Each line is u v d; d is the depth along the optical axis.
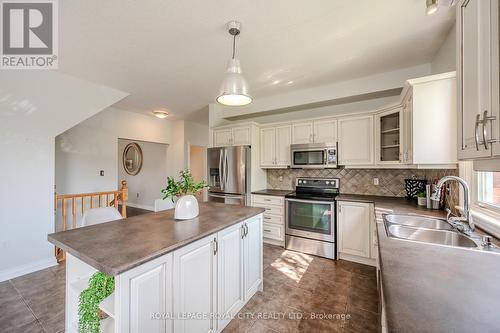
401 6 1.66
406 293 0.73
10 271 2.47
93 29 1.95
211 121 4.11
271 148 3.73
